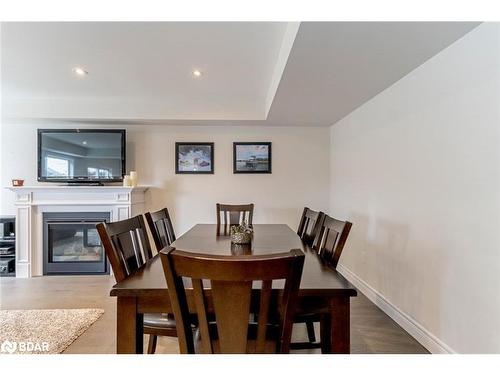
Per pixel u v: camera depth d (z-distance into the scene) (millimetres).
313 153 4445
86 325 2463
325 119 3961
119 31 2342
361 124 3320
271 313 1280
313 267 1514
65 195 3955
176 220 4352
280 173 4426
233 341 966
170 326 1529
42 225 3936
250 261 885
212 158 4363
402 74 2371
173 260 938
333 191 4312
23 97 3781
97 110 3883
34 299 3061
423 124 2182
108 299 3062
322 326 1603
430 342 2076
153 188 4336
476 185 1688
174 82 3326
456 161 1844
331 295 1211
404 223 2441
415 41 1820
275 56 2680
